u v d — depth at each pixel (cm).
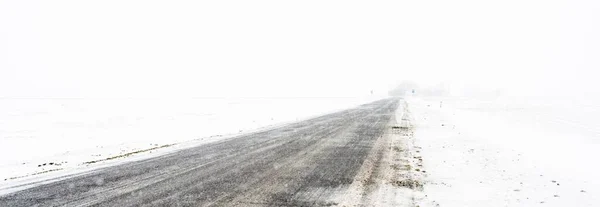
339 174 737
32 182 677
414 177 717
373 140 1233
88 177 716
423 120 1984
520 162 883
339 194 595
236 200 558
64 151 1092
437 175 738
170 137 1392
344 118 2120
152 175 729
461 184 673
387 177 713
